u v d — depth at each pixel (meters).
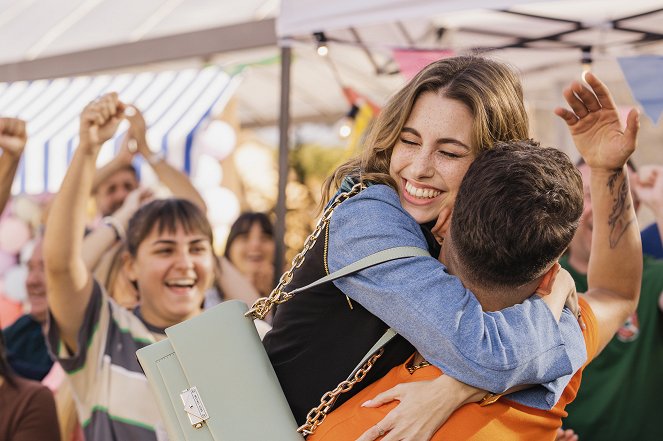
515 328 1.31
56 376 3.87
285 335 1.52
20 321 3.98
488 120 1.46
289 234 6.93
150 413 3.37
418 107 1.49
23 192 4.29
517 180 1.33
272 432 1.43
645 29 3.32
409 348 1.46
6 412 3.62
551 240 1.31
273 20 3.66
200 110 4.19
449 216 1.50
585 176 3.23
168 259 3.53
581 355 1.42
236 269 3.81
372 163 1.57
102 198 4.01
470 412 1.34
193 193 4.00
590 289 1.80
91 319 3.45
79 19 5.20
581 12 3.70
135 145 4.05
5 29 5.25
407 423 1.32
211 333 1.51
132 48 4.11
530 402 1.38
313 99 6.65
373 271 1.38
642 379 3.25
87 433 3.46
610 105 1.76
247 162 7.21
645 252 3.36
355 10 2.71
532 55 4.16
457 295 1.32
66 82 4.76
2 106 4.71
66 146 4.14
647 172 3.36
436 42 3.86
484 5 2.51
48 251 3.32
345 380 1.45
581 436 3.30
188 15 4.82
